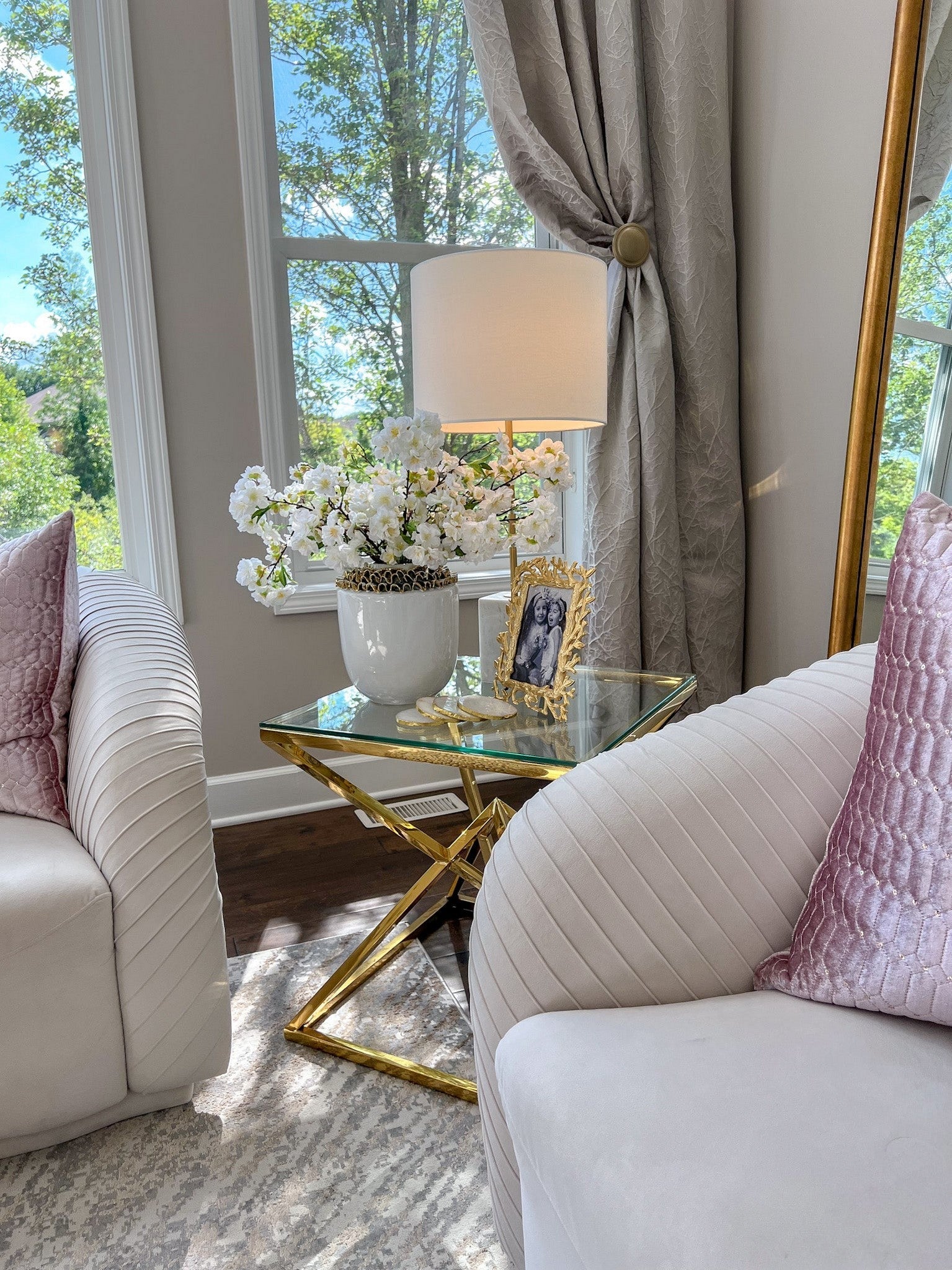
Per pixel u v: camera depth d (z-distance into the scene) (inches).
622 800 35.0
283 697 99.1
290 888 83.6
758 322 91.7
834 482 82.0
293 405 97.3
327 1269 43.0
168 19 83.5
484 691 64.5
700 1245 21.7
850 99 76.3
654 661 94.3
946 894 27.9
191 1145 51.4
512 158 89.6
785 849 35.3
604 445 93.4
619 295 90.3
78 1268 43.4
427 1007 64.3
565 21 88.5
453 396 57.4
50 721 58.5
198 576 93.5
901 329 65.2
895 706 31.0
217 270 89.0
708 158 88.7
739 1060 27.9
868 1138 24.4
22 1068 47.6
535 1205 29.4
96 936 48.3
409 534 60.0
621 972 33.6
